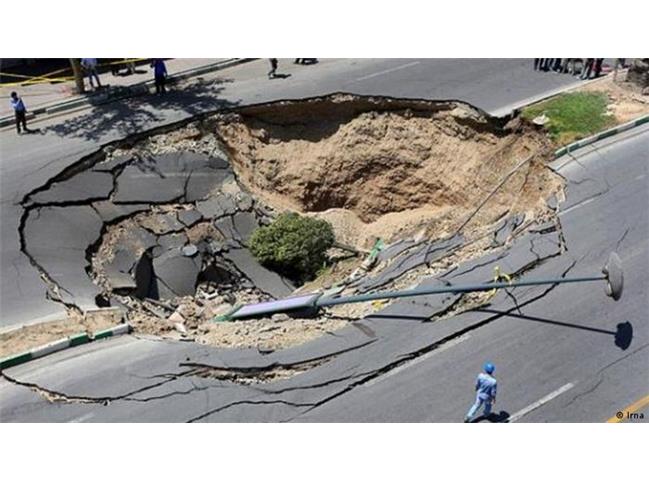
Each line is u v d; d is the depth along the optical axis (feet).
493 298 54.03
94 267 60.44
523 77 79.61
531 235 60.08
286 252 65.21
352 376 48.42
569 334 51.11
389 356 49.75
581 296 53.98
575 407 46.29
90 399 46.73
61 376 48.21
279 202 74.54
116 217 64.80
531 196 66.80
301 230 66.44
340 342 50.96
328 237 67.92
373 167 76.64
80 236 61.93
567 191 64.34
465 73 80.59
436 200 75.46
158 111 74.28
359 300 52.16
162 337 52.75
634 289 54.39
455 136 74.90
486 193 71.31
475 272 56.49
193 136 72.18
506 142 72.38
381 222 74.18
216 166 71.10
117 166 68.59
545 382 47.88
